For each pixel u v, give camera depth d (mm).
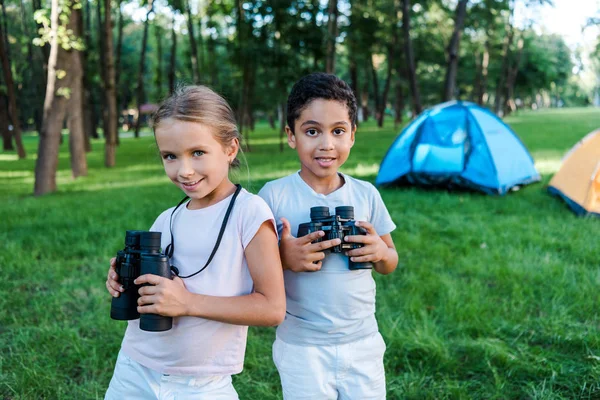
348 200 1999
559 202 8188
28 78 36656
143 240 1628
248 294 1741
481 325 3676
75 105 13742
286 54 17406
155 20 29641
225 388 1763
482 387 2955
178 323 1696
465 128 9555
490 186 9023
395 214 7449
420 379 3039
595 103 80562
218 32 26766
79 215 7758
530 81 47438
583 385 2918
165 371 1710
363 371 1949
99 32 23203
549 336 3512
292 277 1922
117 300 1684
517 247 5695
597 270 4844
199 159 1663
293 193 1989
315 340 1904
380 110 32938
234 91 21562
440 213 7570
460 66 36750
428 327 3586
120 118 53250
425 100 37156
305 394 1911
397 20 25141
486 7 21516
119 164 17156
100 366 3260
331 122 1827
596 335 3410
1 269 5059
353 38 24156
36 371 3078
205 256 1729
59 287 4613
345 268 1896
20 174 15703
